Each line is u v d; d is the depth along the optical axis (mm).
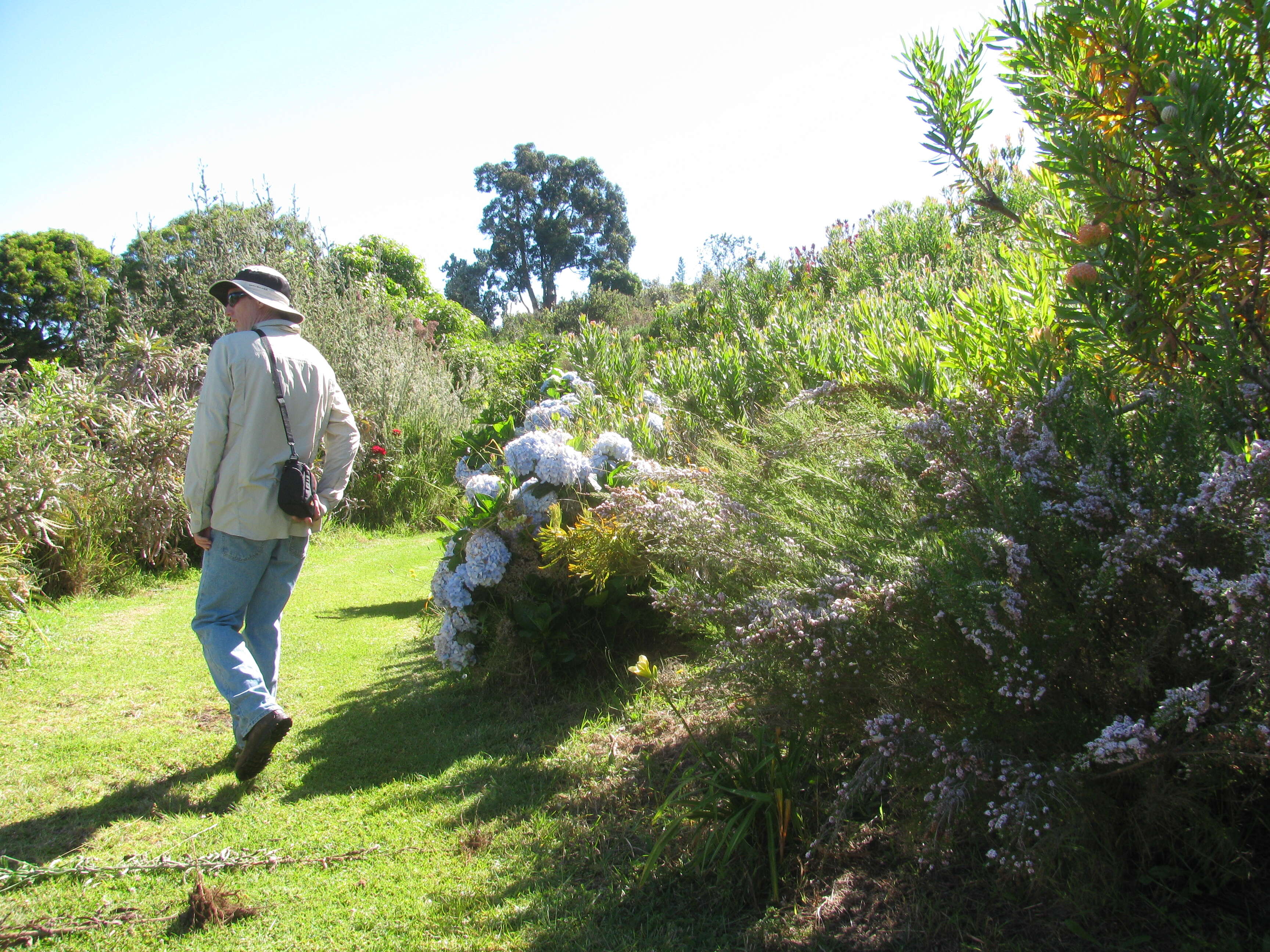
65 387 7043
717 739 2652
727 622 2037
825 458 2438
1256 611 1380
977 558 1729
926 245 8828
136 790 2910
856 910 1882
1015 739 1682
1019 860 1656
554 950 1895
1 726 3500
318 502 3146
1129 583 1704
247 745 2852
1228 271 1958
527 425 5012
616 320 22984
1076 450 2002
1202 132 1745
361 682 4016
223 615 3074
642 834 2348
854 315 5688
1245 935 1592
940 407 2209
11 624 4434
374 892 2203
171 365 8523
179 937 2037
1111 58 1914
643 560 3277
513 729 3262
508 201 53844
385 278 17859
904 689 1811
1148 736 1443
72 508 6078
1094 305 2037
